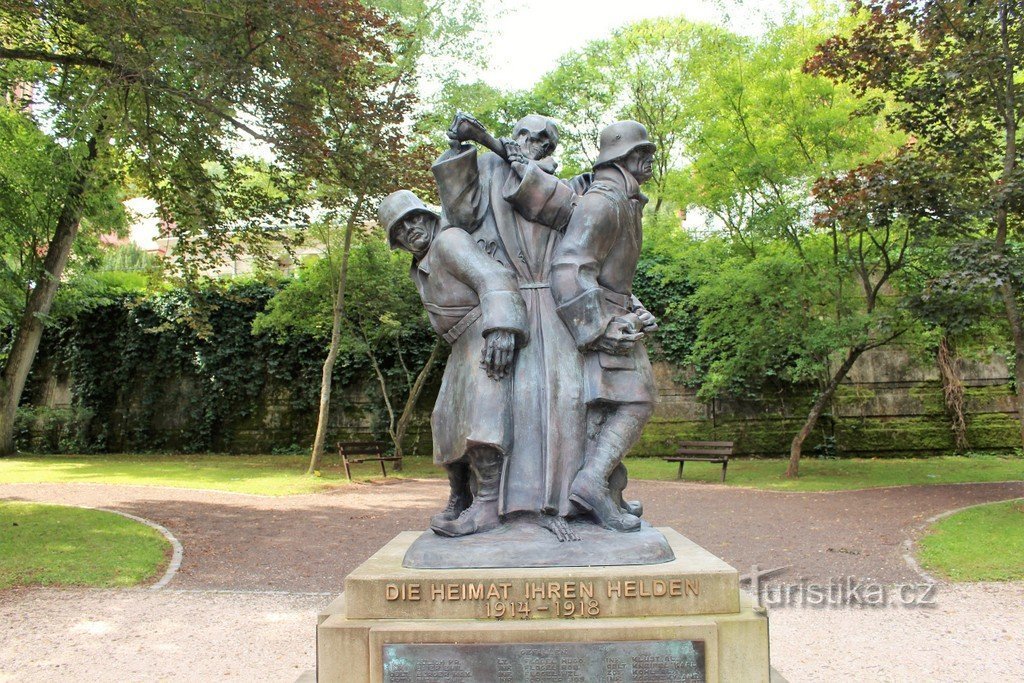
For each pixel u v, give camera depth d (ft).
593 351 11.91
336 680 9.93
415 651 9.80
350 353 76.23
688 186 57.26
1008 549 30.04
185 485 50.62
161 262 58.49
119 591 26.45
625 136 12.82
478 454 11.60
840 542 32.60
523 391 11.79
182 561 30.89
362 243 61.11
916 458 67.10
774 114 52.85
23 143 56.29
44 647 20.61
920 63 42.39
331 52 38.83
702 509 41.37
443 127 57.41
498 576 10.32
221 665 19.15
